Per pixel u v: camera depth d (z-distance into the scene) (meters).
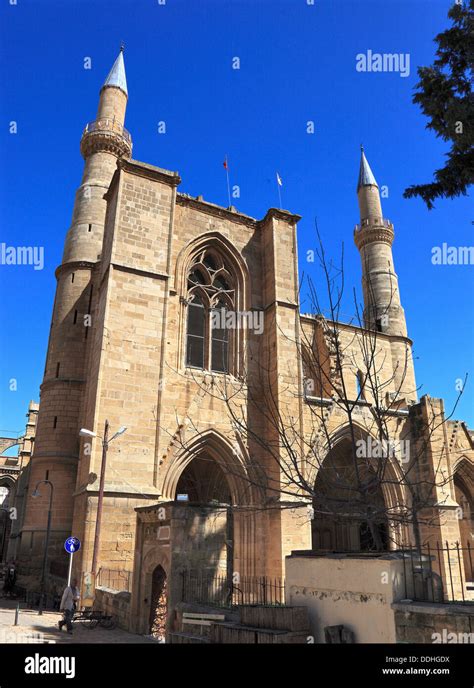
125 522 21.41
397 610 8.06
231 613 12.48
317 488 26.72
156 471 23.12
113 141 40.09
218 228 30.59
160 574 16.66
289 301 29.89
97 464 21.94
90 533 20.72
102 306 25.56
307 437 26.94
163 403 25.11
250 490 25.47
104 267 26.88
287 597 10.23
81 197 37.62
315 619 9.42
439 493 28.09
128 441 22.94
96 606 19.62
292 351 28.58
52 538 27.94
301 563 10.04
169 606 13.66
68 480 29.17
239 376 27.91
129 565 20.95
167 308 26.09
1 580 35.00
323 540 34.62
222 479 29.59
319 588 9.52
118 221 26.23
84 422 27.72
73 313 32.94
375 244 52.44
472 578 33.16
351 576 8.93
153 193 27.83
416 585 8.78
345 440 29.31
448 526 27.45
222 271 30.42
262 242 31.97
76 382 31.11
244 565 24.59
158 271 26.50
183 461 24.75
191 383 26.30
